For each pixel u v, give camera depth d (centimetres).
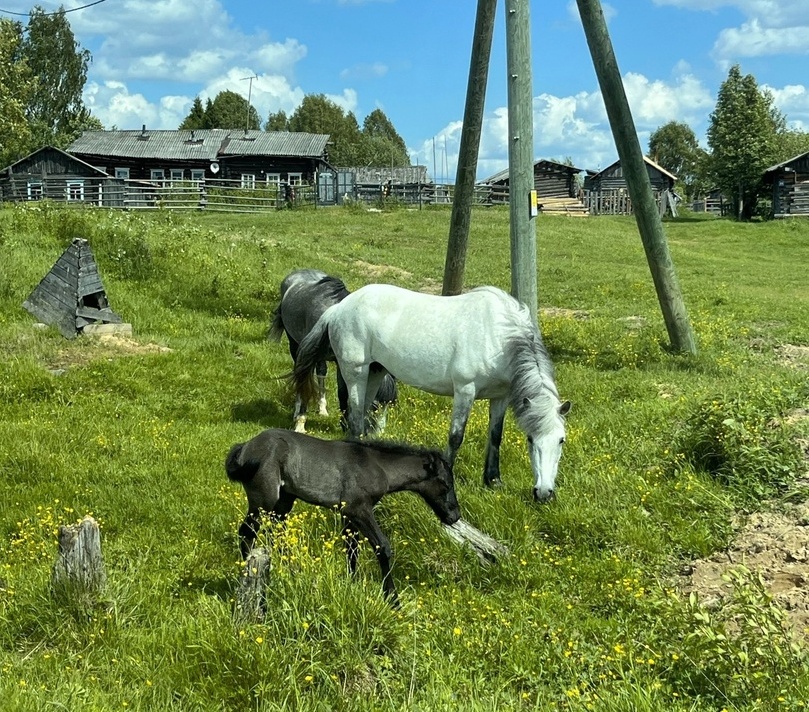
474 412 944
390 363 815
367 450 595
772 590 567
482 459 822
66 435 886
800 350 1374
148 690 446
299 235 2986
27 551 623
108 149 5391
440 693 446
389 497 677
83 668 466
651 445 829
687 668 473
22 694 412
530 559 632
